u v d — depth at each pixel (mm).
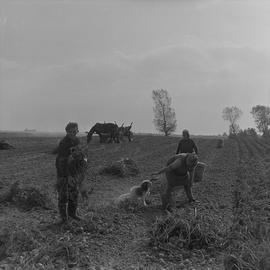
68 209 10062
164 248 8508
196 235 8742
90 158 26719
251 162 27375
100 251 8430
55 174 18219
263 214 11086
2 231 9031
